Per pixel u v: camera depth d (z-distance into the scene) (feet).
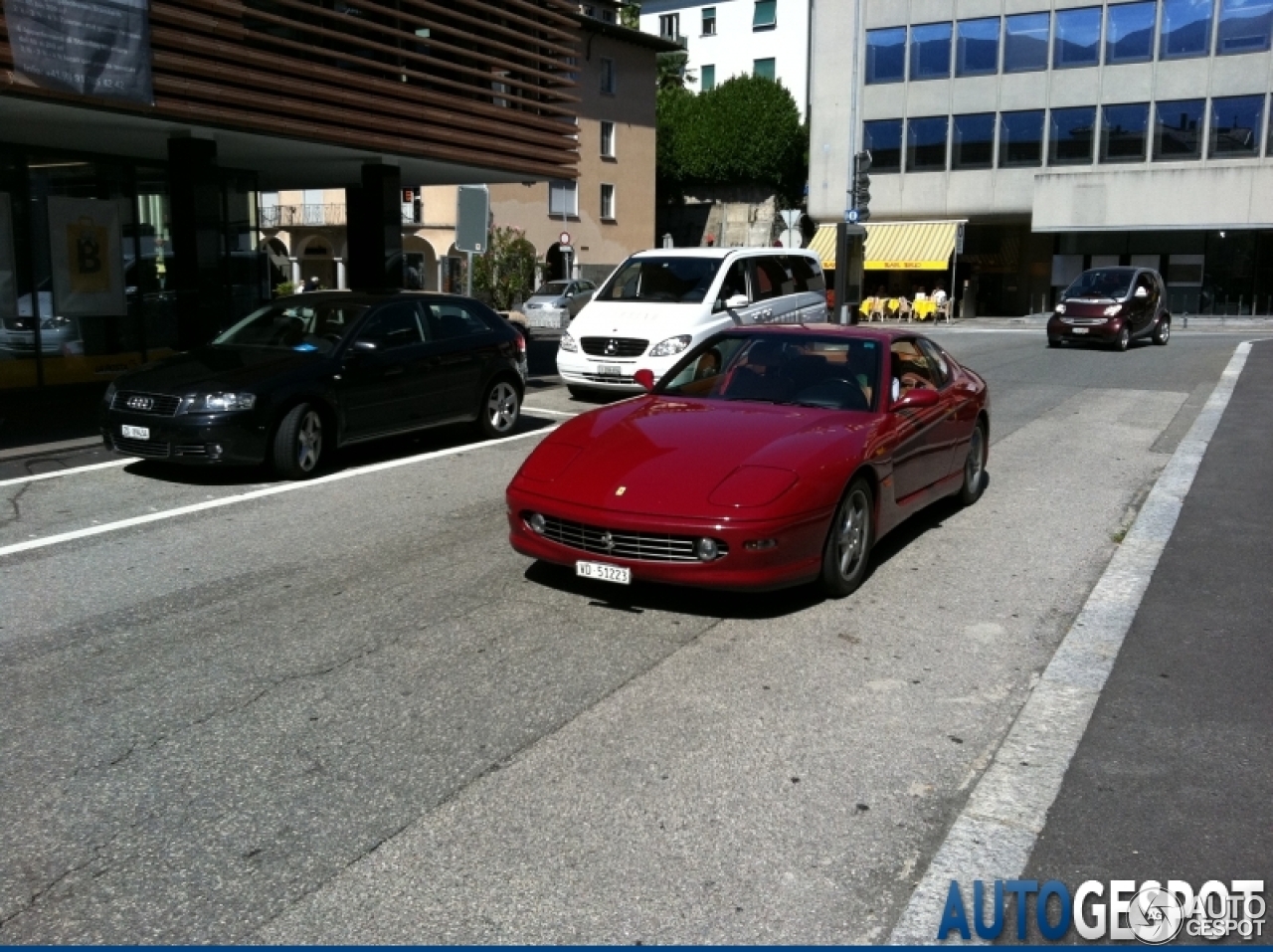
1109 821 12.37
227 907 10.68
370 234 52.90
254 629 18.40
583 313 46.85
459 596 20.10
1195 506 27.17
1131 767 13.62
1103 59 131.03
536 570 21.68
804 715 15.11
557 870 11.31
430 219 140.87
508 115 54.70
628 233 161.99
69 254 49.08
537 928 10.36
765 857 11.60
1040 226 132.26
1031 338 90.33
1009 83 135.95
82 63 34.19
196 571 21.74
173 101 37.81
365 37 46.85
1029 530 25.34
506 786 13.06
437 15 50.49
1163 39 128.16
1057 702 15.58
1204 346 77.97
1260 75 124.16
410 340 34.04
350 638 17.97
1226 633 18.39
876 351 23.30
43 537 24.26
